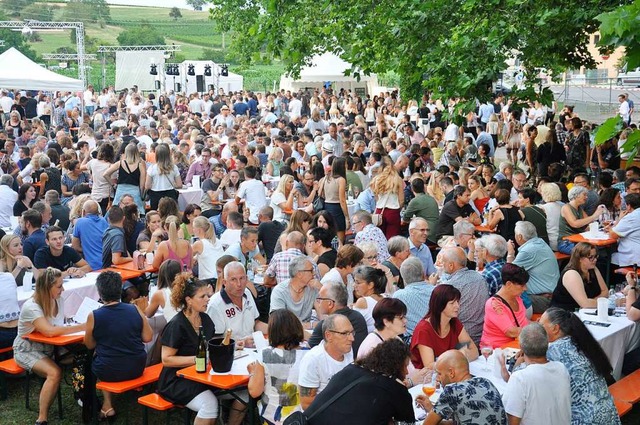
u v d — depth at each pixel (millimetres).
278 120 25469
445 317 6457
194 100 32938
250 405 6219
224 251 9641
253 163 17078
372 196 12953
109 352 6848
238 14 33875
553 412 5375
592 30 11828
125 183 13172
